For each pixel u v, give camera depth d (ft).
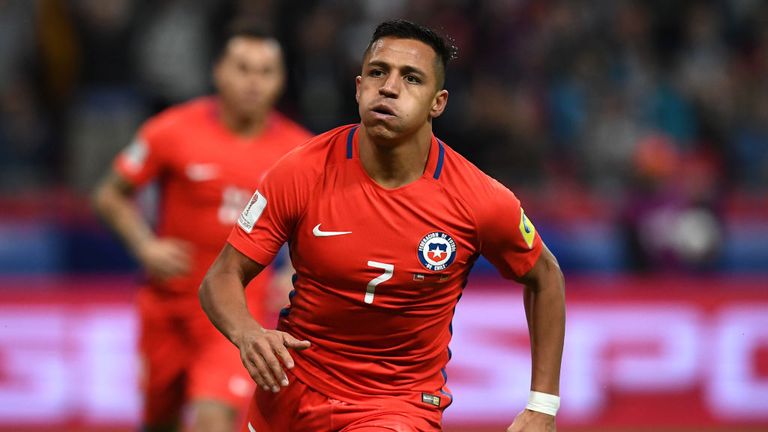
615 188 122.52
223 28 124.47
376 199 46.24
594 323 106.11
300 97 123.24
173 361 73.72
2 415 99.55
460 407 103.50
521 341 104.47
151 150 73.20
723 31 143.23
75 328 101.09
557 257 108.06
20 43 124.98
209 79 124.26
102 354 100.99
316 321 47.98
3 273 102.32
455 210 46.50
